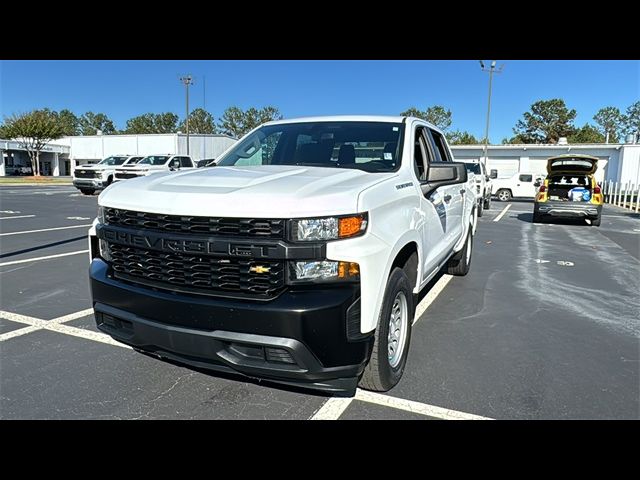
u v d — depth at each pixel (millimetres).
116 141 52719
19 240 9258
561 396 3230
